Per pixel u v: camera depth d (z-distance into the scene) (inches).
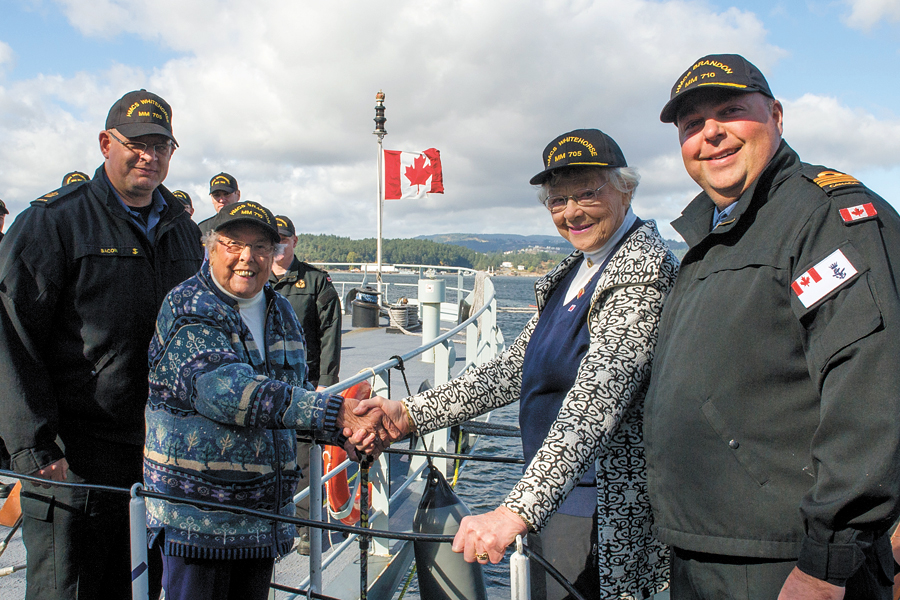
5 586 111.1
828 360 48.4
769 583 54.1
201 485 70.7
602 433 62.5
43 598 83.9
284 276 163.2
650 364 68.2
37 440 80.4
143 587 68.1
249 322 78.9
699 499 57.4
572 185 73.6
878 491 43.8
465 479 219.0
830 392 47.6
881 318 46.0
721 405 55.6
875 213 50.1
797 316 51.3
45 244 82.4
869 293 47.0
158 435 72.4
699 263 62.7
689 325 59.7
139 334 89.6
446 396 84.1
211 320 72.5
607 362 65.8
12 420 79.5
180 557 70.7
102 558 86.9
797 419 53.1
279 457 76.5
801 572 48.8
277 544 76.2
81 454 85.7
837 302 48.6
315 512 87.5
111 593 89.7
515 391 88.0
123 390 87.8
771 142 61.5
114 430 87.5
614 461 70.6
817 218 52.3
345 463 112.9
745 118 60.4
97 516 85.4
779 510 53.3
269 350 80.4
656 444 61.6
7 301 78.9
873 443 44.5
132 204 94.2
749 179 61.6
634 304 68.7
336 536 147.3
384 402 79.5
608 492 70.6
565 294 82.3
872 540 47.1
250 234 74.0
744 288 55.8
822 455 47.7
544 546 76.8
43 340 83.2
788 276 53.1
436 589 82.4
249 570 77.7
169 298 74.3
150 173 91.4
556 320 78.6
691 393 57.5
